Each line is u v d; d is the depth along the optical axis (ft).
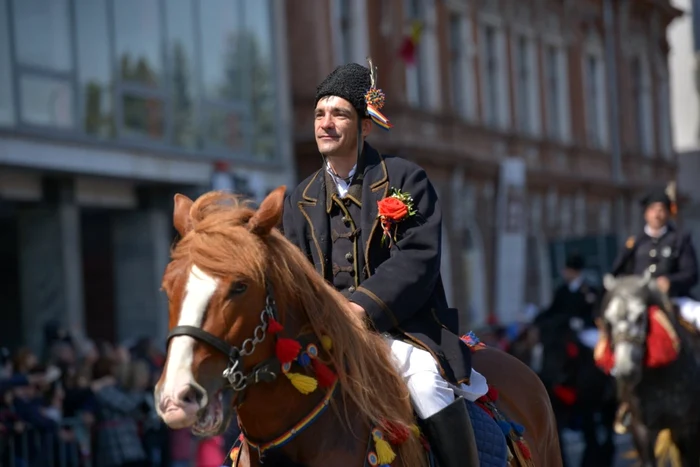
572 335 43.78
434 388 15.75
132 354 45.83
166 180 56.59
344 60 80.07
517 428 18.19
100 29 52.70
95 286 59.98
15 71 47.26
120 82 53.98
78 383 39.27
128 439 39.04
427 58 87.56
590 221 117.29
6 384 36.09
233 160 62.64
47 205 52.34
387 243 16.31
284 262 14.42
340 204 16.42
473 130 93.81
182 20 59.36
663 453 33.14
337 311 15.08
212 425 12.96
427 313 16.60
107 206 55.83
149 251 58.44
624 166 125.70
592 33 120.98
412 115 83.05
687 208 146.00
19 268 53.47
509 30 102.94
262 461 14.99
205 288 13.08
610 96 123.44
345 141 16.48
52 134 48.98
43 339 47.83
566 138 113.50
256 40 67.10
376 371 15.34
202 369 12.83
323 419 14.97
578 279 45.44
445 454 15.62
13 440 35.45
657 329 31.65
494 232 96.84
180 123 58.59
